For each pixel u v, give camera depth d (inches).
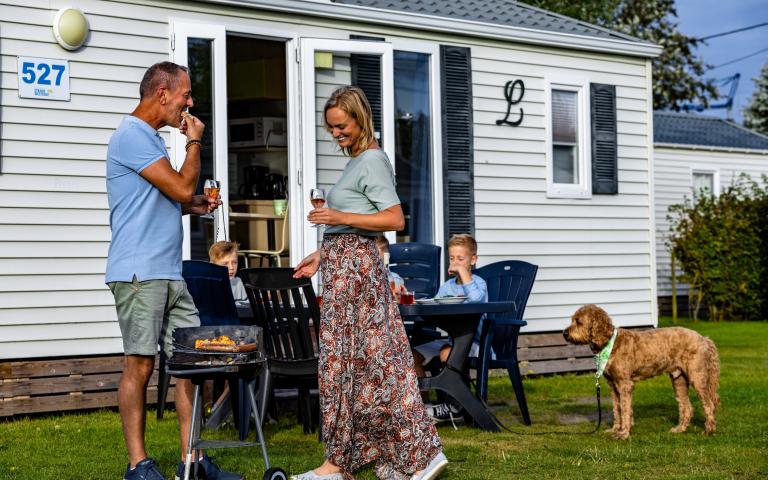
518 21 384.2
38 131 275.3
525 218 374.6
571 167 393.1
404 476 175.5
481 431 238.7
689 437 229.3
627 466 194.5
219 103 300.7
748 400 290.4
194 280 227.5
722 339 526.9
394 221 175.0
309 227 316.8
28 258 273.6
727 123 839.1
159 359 263.3
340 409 175.0
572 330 231.9
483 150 364.2
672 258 687.1
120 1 288.5
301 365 216.5
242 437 223.6
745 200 677.9
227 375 164.9
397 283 255.0
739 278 667.4
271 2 312.3
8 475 189.3
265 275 212.7
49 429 249.8
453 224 354.0
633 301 405.7
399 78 345.4
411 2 370.3
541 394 315.3
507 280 268.2
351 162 180.2
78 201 281.3
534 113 378.6
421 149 349.4
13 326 271.1
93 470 193.3
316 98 324.5
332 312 175.9
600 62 398.6
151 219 168.9
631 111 408.8
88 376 280.5
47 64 276.2
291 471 188.7
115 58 287.7
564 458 203.3
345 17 329.1
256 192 366.3
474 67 362.6
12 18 271.4
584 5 938.1
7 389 268.2
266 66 334.3
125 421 167.2
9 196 271.0
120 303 167.5
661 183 724.0
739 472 188.7
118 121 288.2
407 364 177.8
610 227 399.9
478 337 258.4
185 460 166.1
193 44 299.3
